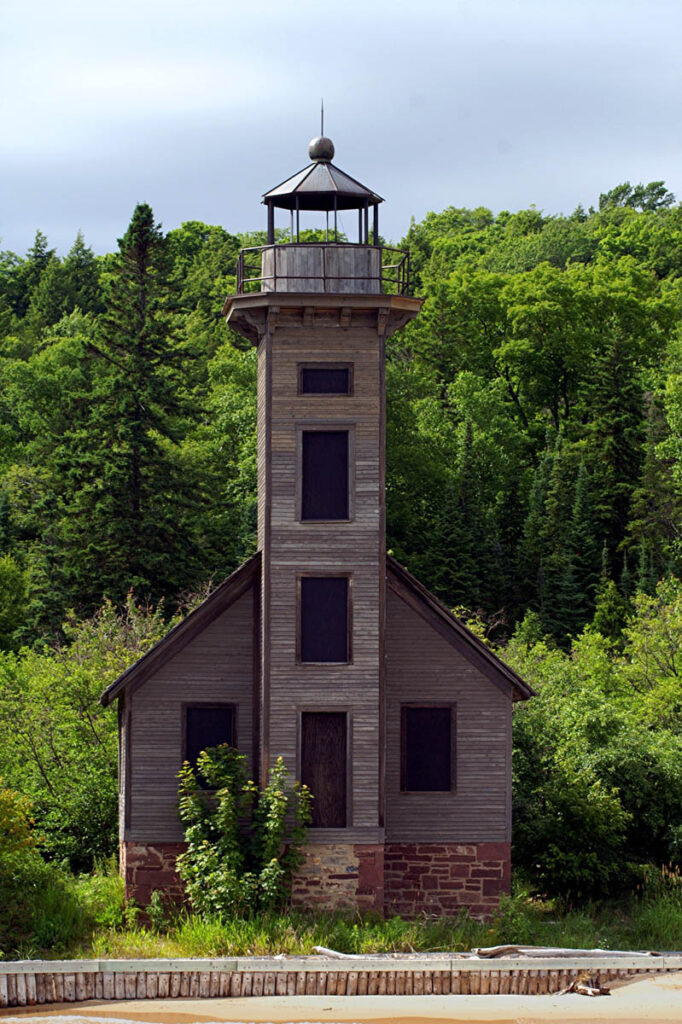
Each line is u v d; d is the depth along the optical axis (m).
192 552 100.44
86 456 99.31
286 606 53.38
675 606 89.69
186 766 53.28
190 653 54.88
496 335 172.00
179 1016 42.25
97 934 50.72
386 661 55.59
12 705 70.00
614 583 118.50
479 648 55.56
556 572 120.69
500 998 44.72
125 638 76.62
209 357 173.75
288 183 56.56
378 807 52.66
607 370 133.62
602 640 96.56
